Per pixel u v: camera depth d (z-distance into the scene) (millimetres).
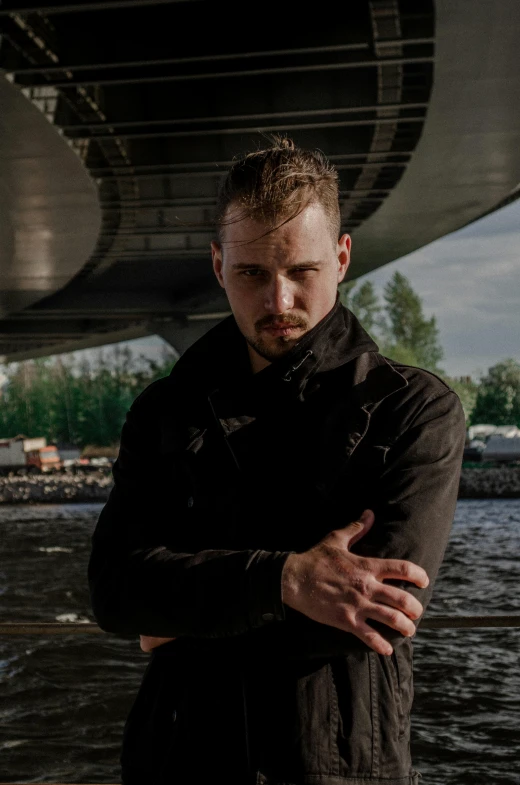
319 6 15820
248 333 1708
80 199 25141
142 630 1689
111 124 19625
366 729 1610
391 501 1629
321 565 1541
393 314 109062
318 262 1656
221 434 1764
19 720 12281
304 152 1691
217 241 1801
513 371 113562
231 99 19719
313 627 1550
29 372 121438
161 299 52312
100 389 116250
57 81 16828
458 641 15992
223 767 1630
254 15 16000
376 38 15281
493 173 24031
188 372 1860
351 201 27328
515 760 10266
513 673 13859
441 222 31047
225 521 1740
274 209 1616
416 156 22047
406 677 1701
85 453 105188
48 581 25938
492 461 71000
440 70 16203
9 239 29984
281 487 1706
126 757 1776
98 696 13289
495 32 14430
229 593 1567
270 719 1605
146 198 27375
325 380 1727
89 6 13867
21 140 19391
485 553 30672
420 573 1534
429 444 1672
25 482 69625
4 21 14953
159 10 16000
